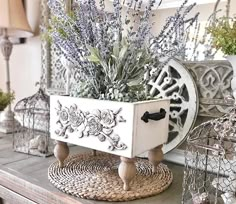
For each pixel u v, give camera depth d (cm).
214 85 79
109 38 65
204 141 66
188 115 82
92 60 64
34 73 133
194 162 71
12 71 145
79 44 67
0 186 75
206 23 82
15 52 141
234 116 58
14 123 118
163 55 67
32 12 128
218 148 57
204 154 70
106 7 86
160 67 71
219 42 63
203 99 81
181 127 83
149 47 66
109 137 62
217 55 80
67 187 63
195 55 84
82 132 67
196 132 71
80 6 66
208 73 81
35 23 128
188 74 82
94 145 65
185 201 59
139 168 77
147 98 68
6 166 79
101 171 74
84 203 58
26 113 112
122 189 62
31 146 94
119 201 59
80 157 86
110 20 65
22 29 124
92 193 60
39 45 128
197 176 69
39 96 105
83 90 69
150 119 64
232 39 61
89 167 77
